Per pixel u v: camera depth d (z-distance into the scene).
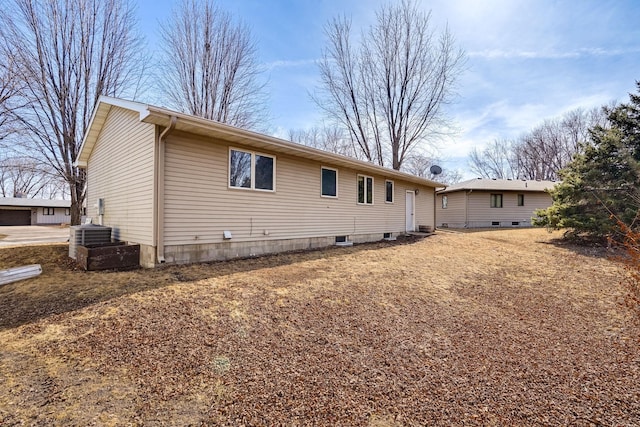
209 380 2.77
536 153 35.50
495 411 2.53
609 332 4.30
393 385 2.84
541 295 5.86
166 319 3.90
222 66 19.08
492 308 5.10
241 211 7.99
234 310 4.29
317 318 4.25
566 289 6.27
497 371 3.18
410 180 14.74
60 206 36.16
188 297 4.64
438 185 16.50
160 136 6.44
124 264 6.64
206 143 7.27
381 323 4.24
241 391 2.64
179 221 6.80
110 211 8.93
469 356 3.48
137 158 7.28
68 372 2.80
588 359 3.52
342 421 2.33
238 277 5.85
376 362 3.24
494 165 40.03
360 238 12.02
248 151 8.16
